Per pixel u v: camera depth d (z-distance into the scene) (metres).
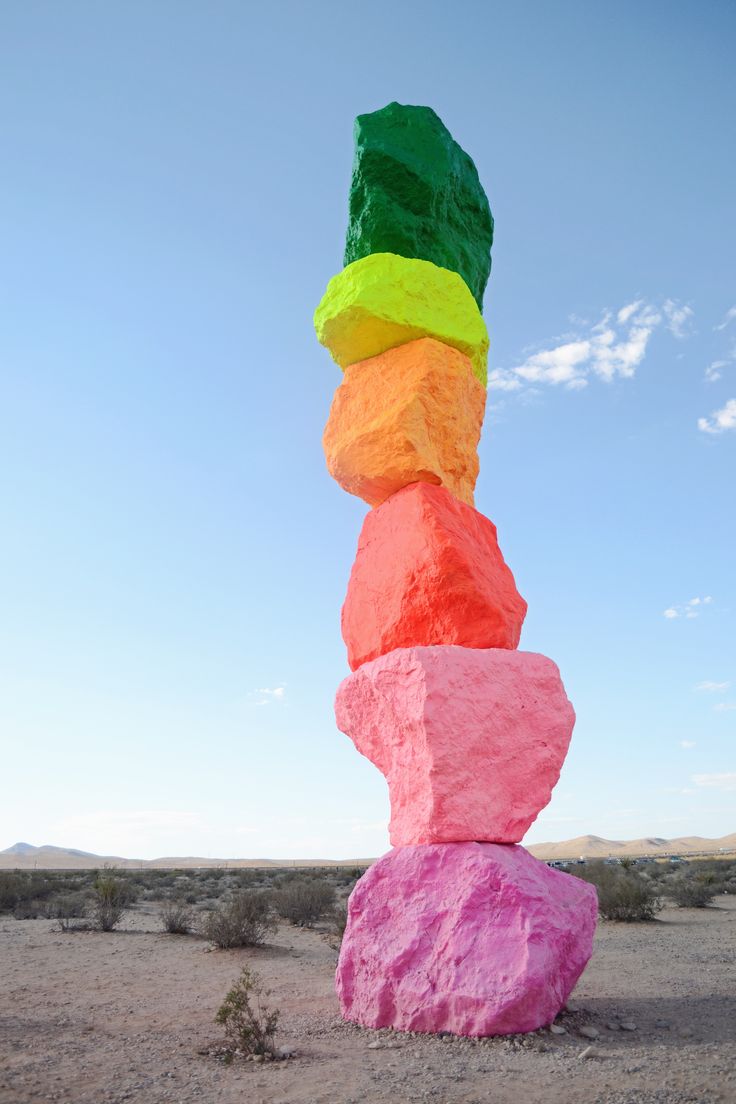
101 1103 4.91
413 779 7.39
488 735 7.35
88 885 35.38
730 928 16.52
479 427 9.30
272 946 14.40
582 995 8.51
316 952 13.73
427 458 8.38
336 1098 4.93
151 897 30.66
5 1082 5.37
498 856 6.93
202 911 23.45
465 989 6.38
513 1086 5.07
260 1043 6.18
